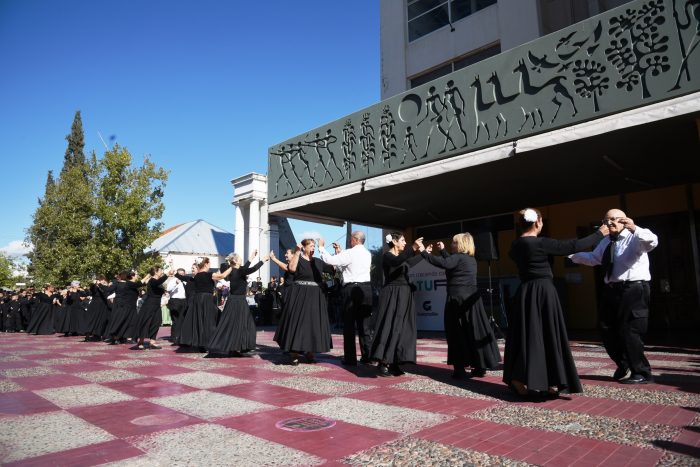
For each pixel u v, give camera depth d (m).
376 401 3.67
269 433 2.82
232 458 2.39
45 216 26.59
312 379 4.74
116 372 5.39
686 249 9.90
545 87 6.96
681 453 2.32
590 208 11.11
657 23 5.99
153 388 4.34
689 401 3.43
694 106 5.59
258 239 26.44
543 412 3.23
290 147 11.15
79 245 22.16
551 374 3.45
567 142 6.71
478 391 4.04
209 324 7.49
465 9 12.91
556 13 10.98
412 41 14.24
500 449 2.46
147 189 22.17
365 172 9.38
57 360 6.72
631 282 4.18
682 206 9.88
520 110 7.19
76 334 13.79
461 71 8.00
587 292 11.20
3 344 10.02
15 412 3.43
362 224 13.73
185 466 2.28
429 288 11.64
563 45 6.82
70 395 4.04
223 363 6.16
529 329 3.53
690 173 9.02
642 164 8.16
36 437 2.79
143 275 21.17
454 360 4.70
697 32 5.68
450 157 8.08
